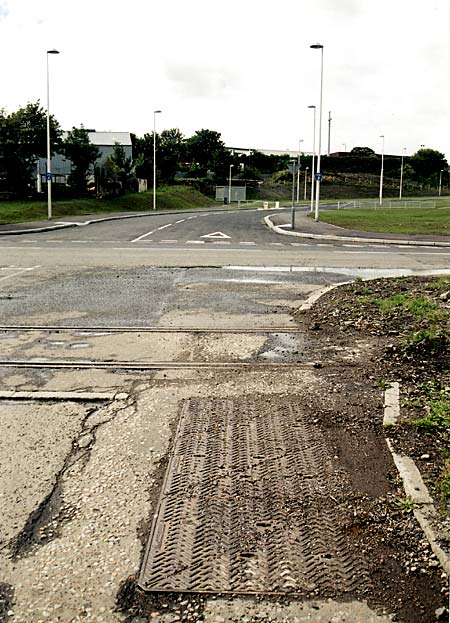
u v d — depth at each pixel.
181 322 8.52
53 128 48.09
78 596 2.97
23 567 3.18
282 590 3.00
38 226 29.56
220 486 3.94
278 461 4.27
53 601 2.94
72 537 3.43
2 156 45.59
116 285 11.66
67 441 4.61
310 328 8.12
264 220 39.69
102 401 5.47
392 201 85.81
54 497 3.83
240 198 91.69
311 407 5.26
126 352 7.02
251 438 4.64
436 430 4.71
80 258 16.27
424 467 4.12
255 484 3.96
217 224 35.19
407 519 3.54
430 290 10.70
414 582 3.04
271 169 123.56
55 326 8.27
